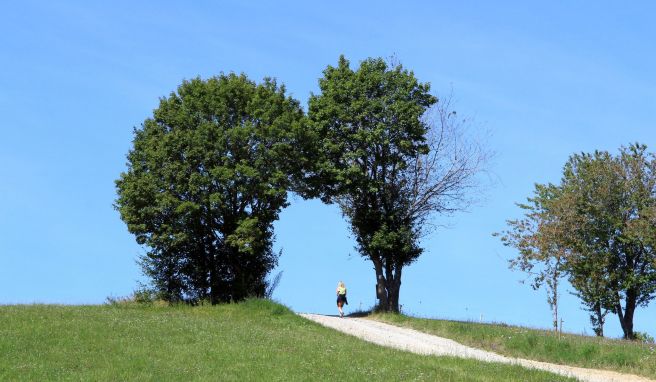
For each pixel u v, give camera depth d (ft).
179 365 85.66
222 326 115.34
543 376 85.66
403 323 147.84
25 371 80.79
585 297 178.50
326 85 183.42
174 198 161.99
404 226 176.76
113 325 108.47
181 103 176.14
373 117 178.29
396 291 179.22
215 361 88.43
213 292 169.17
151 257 167.43
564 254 154.92
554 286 141.79
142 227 162.71
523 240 151.53
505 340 118.52
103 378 79.00
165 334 104.47
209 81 176.04
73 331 101.81
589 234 177.06
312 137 172.96
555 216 165.27
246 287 169.37
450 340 126.11
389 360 93.56
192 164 165.27
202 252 171.01
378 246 175.52
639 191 179.01
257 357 91.30
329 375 83.25
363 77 179.22
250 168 163.22
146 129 173.68
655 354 100.37
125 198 164.35
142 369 83.51
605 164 183.21
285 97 181.27
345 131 177.99
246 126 166.61
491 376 84.89
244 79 179.63
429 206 181.68
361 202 181.57
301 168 174.19
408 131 178.70
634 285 176.04
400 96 178.40
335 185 179.83
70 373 80.79
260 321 128.36
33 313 115.85
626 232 173.27
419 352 105.29
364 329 134.51
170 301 164.96
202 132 165.89
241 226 161.79
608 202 179.32
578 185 182.80
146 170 169.78
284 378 80.94
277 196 166.20
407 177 181.88
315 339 109.09
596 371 97.09
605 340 123.85
